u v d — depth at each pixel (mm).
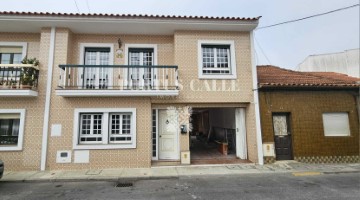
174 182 6500
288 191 5578
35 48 8664
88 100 8125
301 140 8656
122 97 8281
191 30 8828
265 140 8539
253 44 8992
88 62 8844
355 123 8969
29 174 7164
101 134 8133
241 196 5258
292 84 8555
